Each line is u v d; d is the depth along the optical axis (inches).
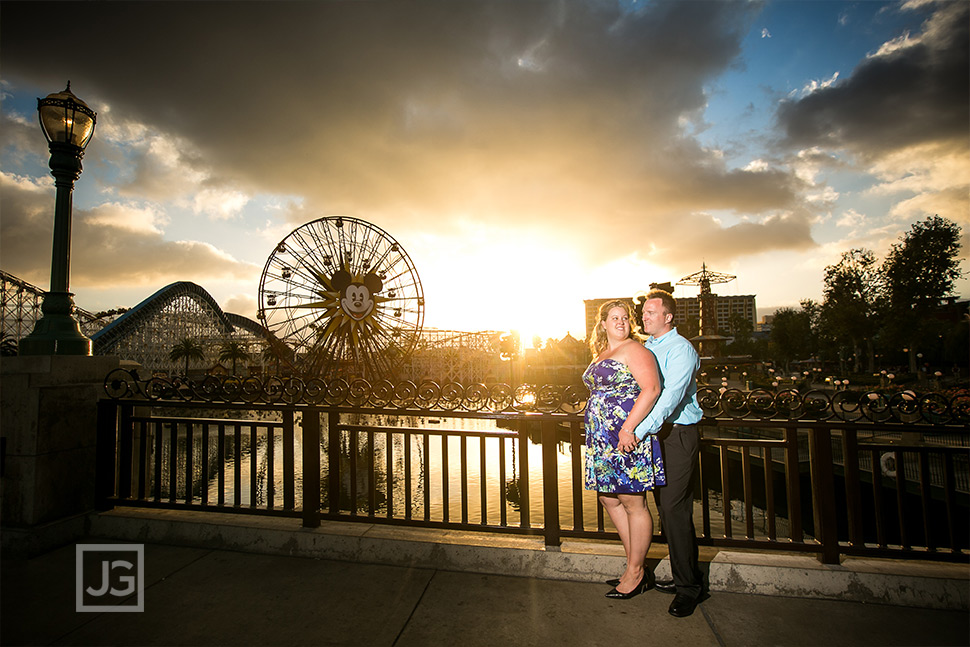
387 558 139.4
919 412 123.2
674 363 113.9
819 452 126.9
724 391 136.6
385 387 151.1
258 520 156.5
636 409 109.0
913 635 103.2
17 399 153.1
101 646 99.7
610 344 122.9
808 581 119.8
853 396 127.9
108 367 177.6
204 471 163.8
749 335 3422.7
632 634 103.6
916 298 1529.3
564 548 133.9
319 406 152.6
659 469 113.0
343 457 928.9
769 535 130.6
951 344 1713.8
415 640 101.4
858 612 112.7
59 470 157.9
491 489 778.8
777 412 131.9
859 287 1685.5
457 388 146.6
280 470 788.0
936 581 115.0
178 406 165.3
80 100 177.2
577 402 138.7
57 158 172.7
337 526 152.2
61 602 118.0
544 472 138.3
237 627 106.8
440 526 145.2
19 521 150.5
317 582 128.4
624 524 121.6
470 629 105.7
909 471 533.6
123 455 167.9
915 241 1528.1
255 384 159.9
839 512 613.0
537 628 106.0
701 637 102.5
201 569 136.4
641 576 119.5
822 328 1873.8
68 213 174.9
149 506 164.1
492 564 133.3
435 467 932.6
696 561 117.1
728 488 134.9
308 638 102.4
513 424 150.3
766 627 106.3
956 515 120.9
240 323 4180.6
